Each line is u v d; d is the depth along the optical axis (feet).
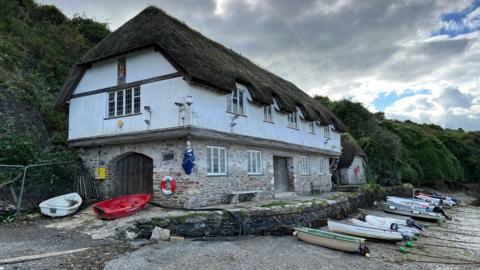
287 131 58.49
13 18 69.46
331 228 39.99
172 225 31.24
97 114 44.29
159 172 39.55
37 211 37.17
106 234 29.17
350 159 91.56
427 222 60.90
